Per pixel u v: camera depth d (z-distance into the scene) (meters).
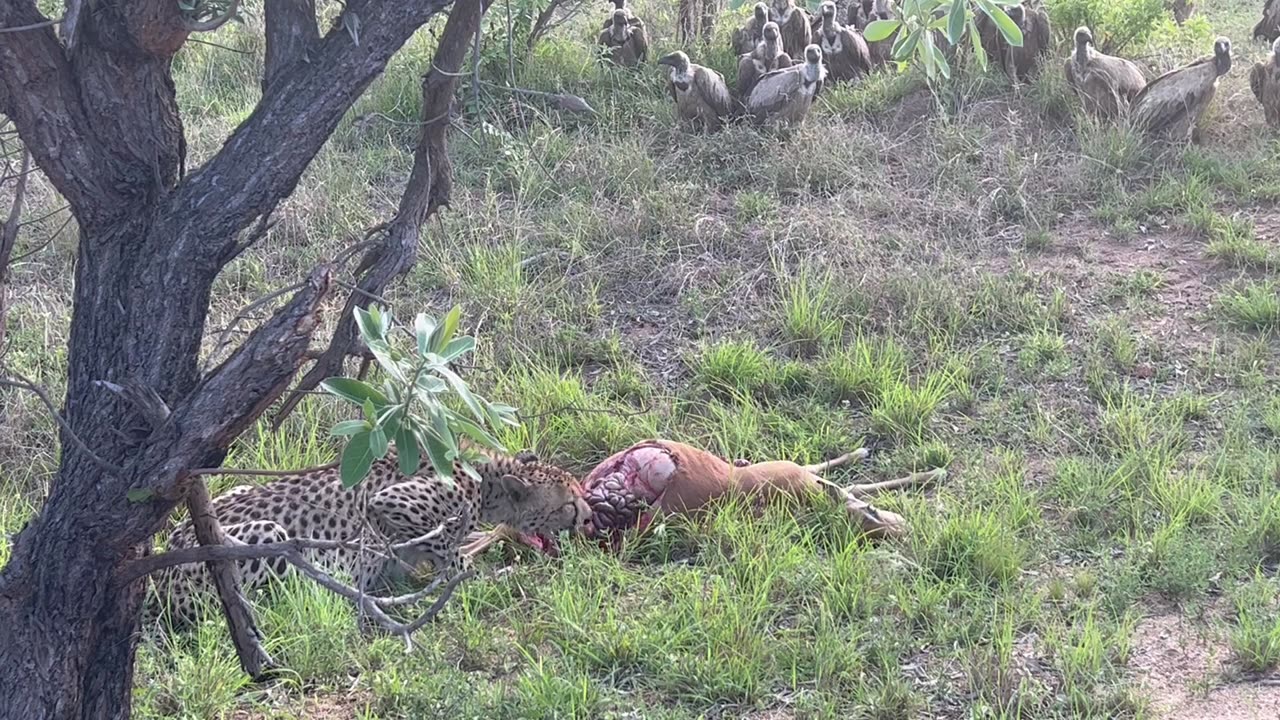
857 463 7.01
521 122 10.44
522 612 5.78
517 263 8.61
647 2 14.27
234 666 5.31
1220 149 10.22
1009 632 5.35
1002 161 10.04
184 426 3.32
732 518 6.32
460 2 3.77
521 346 8.02
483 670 5.40
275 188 3.47
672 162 10.21
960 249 9.15
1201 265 8.88
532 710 4.98
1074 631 5.50
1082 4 11.62
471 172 10.04
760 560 5.91
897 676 5.22
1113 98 10.47
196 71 11.73
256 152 3.43
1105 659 5.30
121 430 3.51
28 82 3.36
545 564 6.10
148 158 3.52
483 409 3.37
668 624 5.49
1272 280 8.55
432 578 5.97
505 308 8.30
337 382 3.11
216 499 6.00
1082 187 9.77
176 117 3.62
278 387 3.37
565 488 6.26
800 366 7.77
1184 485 6.47
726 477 6.48
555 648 5.51
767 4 12.36
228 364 3.34
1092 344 7.97
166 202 3.51
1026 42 11.09
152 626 5.61
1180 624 5.61
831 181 9.96
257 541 5.65
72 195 3.48
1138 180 9.94
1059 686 5.19
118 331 3.54
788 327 8.19
